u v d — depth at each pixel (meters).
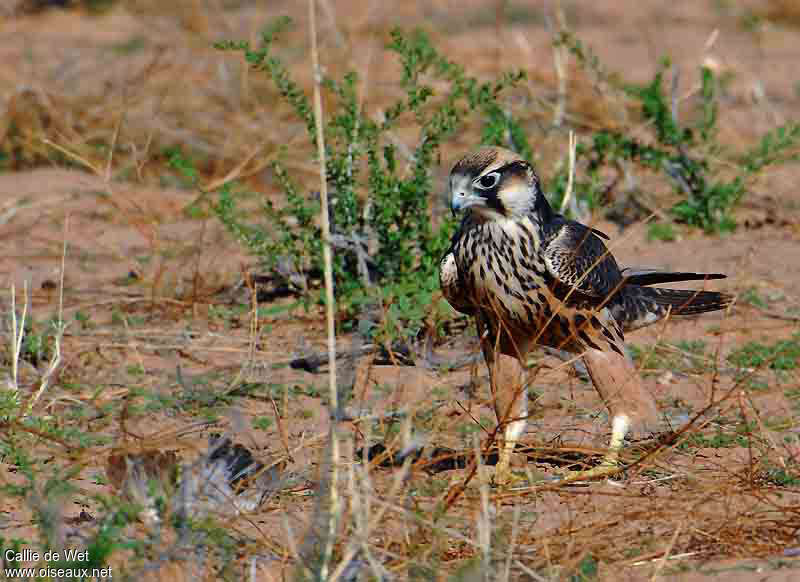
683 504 11.16
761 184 23.31
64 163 25.12
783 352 15.30
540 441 12.82
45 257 19.83
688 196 21.27
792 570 9.80
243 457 11.69
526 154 19.16
